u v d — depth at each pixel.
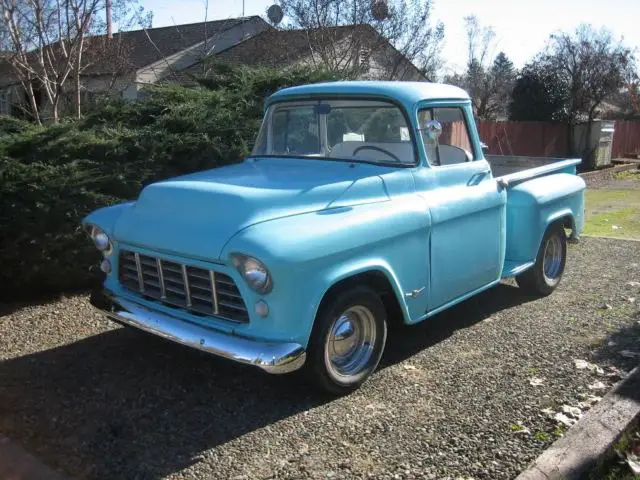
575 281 6.74
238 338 3.54
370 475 3.19
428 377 4.33
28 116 11.56
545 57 21.31
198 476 3.17
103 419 3.71
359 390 4.13
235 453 3.38
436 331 5.23
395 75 14.89
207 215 3.77
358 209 4.04
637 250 8.14
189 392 4.06
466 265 4.84
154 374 4.31
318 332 3.75
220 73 9.26
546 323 5.41
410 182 4.48
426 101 4.71
